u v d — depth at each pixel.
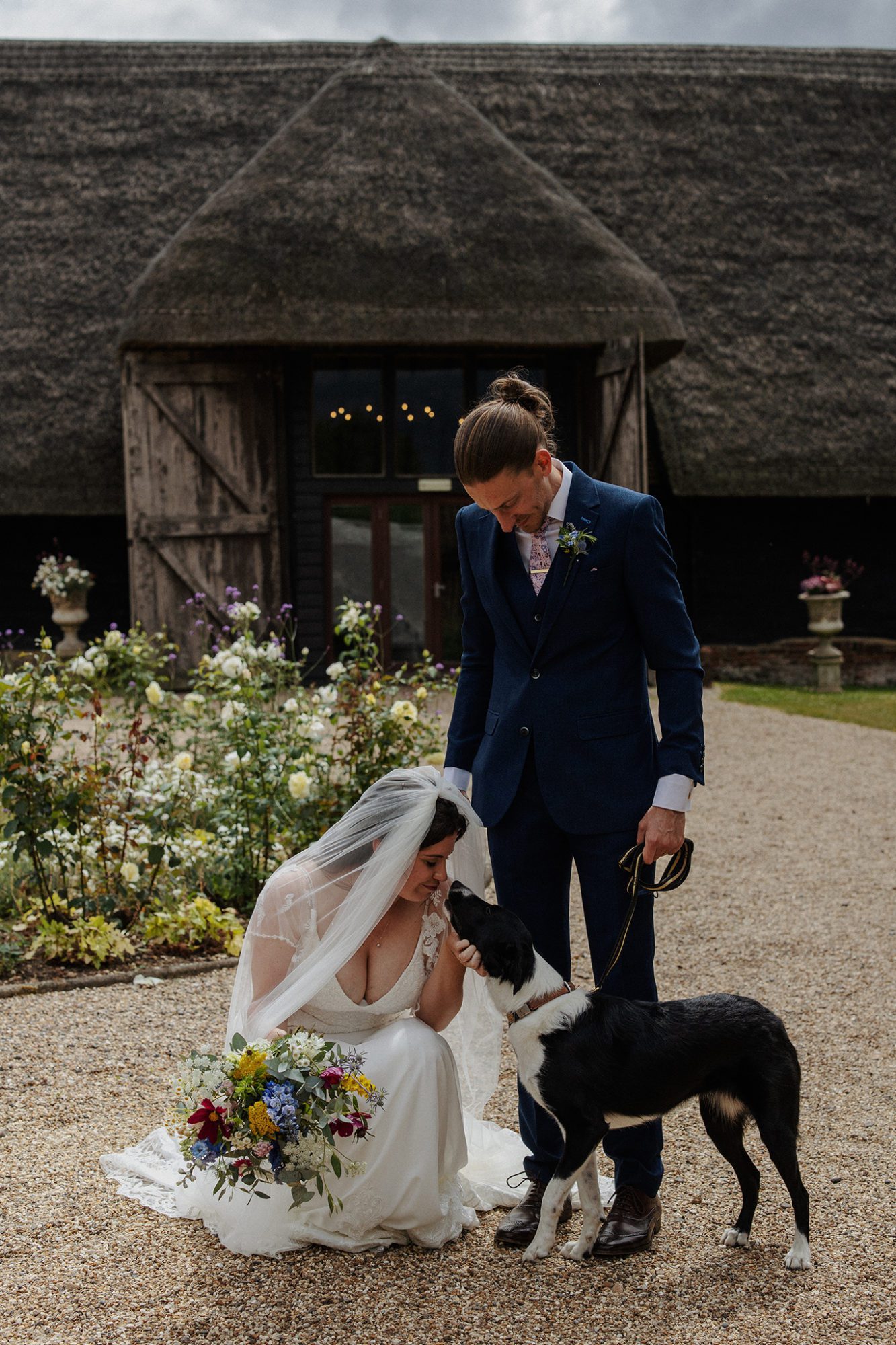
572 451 12.55
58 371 12.80
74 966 4.62
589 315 11.38
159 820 4.97
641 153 14.91
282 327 10.98
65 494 12.36
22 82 14.68
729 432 13.39
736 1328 2.47
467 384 12.49
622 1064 2.55
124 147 14.27
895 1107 3.51
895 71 16.19
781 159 15.10
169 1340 2.44
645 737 2.83
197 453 11.85
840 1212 2.93
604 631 2.79
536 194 11.91
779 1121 2.59
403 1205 2.77
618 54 15.87
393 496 12.54
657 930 5.23
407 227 11.42
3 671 5.08
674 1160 3.24
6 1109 3.45
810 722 10.84
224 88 14.88
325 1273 2.68
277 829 5.41
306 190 11.57
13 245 13.48
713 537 14.22
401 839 2.78
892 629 14.45
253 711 5.37
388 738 5.62
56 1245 2.77
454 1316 2.52
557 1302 2.57
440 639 12.68
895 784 8.30
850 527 14.37
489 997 3.10
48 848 4.75
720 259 14.30
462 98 13.05
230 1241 2.77
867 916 5.42
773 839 6.86
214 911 4.89
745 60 16.03
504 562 2.86
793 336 13.95
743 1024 2.60
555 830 2.87
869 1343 2.42
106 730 5.48
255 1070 2.57
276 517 11.96
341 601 12.59
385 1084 2.75
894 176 15.21
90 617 13.45
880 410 13.67
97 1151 3.21
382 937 2.99
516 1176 3.13
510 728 2.84
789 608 14.33
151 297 11.15
